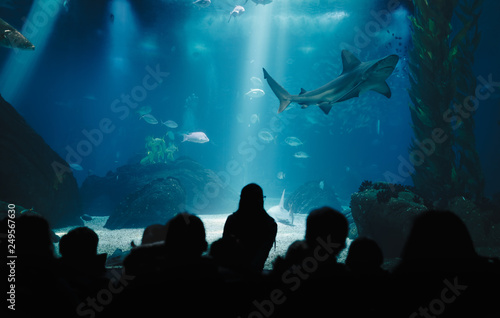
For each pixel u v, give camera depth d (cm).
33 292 221
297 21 2989
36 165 1207
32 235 232
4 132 1143
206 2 1647
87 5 2516
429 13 881
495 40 3148
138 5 2542
